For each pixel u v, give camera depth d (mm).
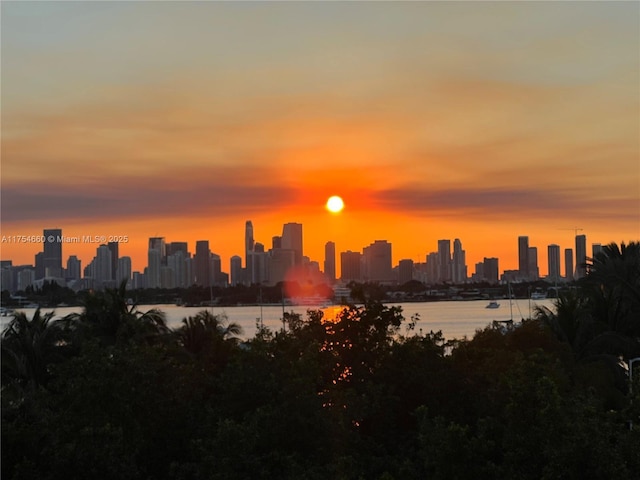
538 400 19953
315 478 20906
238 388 24859
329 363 29031
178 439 24391
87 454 20438
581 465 18188
